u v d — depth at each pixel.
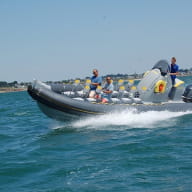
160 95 14.48
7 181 6.55
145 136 10.11
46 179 6.54
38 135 11.62
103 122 12.53
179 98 15.32
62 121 12.87
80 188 5.98
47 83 12.59
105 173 6.73
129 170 6.83
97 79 13.05
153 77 14.39
